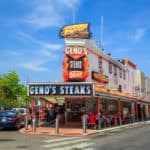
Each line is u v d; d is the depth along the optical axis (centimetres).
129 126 3666
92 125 3141
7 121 2873
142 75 6700
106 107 4000
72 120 3606
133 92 6000
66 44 3847
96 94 3103
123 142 1970
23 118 3259
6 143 1923
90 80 3916
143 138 2214
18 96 7225
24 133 2628
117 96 3781
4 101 7044
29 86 3133
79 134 2555
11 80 7056
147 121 4981
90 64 3934
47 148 1705
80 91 3042
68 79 3803
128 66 5741
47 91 3095
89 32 3831
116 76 4931
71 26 3866
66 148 1708
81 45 3828
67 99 3650
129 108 5062
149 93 7344
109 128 3192
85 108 3609
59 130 2895
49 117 3675
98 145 1830
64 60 3838
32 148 1698
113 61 4797
